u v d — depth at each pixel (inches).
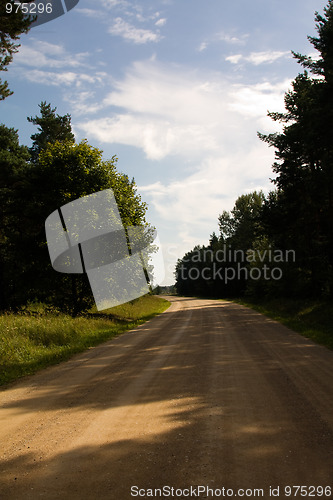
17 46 546.9
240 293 2974.9
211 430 178.1
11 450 162.9
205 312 1170.0
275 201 1173.7
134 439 169.8
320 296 1085.1
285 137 1054.4
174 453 153.1
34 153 1803.6
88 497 121.9
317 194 933.8
